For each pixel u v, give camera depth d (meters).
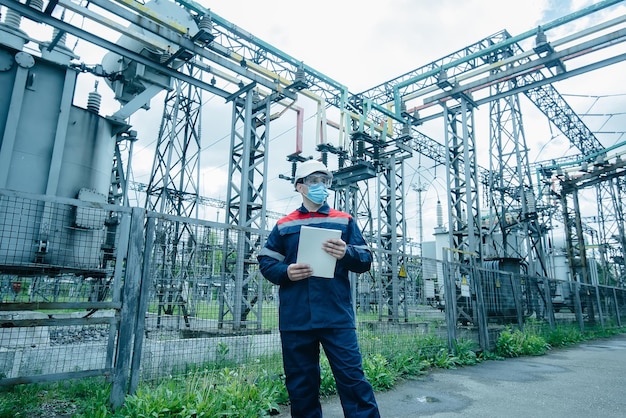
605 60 13.74
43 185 10.13
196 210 22.39
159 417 4.05
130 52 11.65
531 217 22.44
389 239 21.42
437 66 21.86
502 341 10.53
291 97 15.28
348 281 3.29
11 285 6.89
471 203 15.57
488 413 5.26
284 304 3.22
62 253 7.70
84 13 11.61
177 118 22.77
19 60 10.01
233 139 15.77
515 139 23.41
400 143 20.62
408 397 6.02
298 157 19.66
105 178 11.92
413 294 13.75
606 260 38.62
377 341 7.89
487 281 11.45
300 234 3.04
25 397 4.75
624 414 5.30
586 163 26.64
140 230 4.73
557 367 8.91
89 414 4.04
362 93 25.12
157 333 5.38
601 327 18.92
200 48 12.38
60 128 10.49
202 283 5.89
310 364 3.16
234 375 5.28
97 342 6.69
